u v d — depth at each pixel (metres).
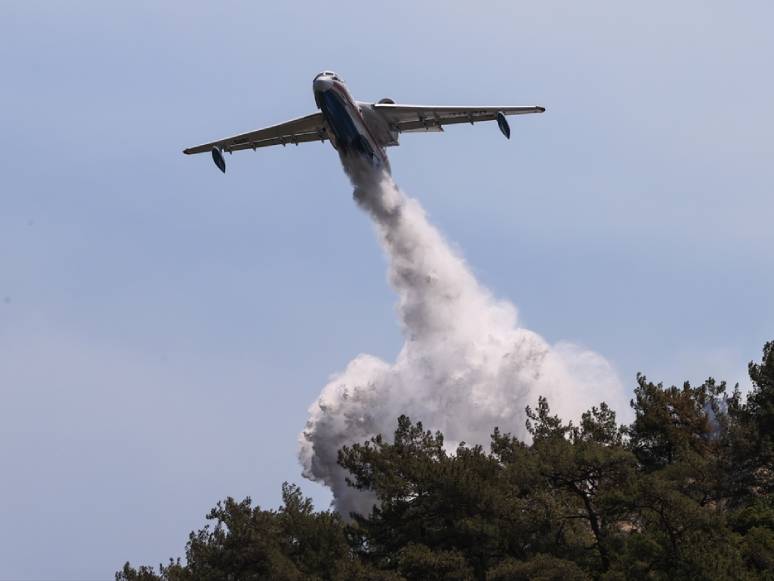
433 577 148.62
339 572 151.25
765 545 147.12
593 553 155.88
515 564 141.00
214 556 174.50
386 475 163.12
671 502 140.38
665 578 137.75
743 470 177.00
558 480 157.50
